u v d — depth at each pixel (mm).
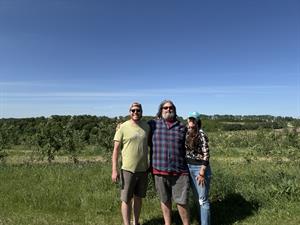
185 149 3072
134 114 3025
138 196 3127
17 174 4957
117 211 3559
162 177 3025
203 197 3059
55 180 4531
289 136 6883
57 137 7719
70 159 7938
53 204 3682
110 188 4164
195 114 3025
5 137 8836
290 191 3629
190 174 3088
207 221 3053
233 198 3668
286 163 5766
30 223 3219
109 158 7484
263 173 4688
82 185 4258
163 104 3045
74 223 3256
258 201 3590
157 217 3414
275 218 3246
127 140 3027
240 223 3199
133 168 3021
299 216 3238
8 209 3594
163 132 3020
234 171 5020
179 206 3043
